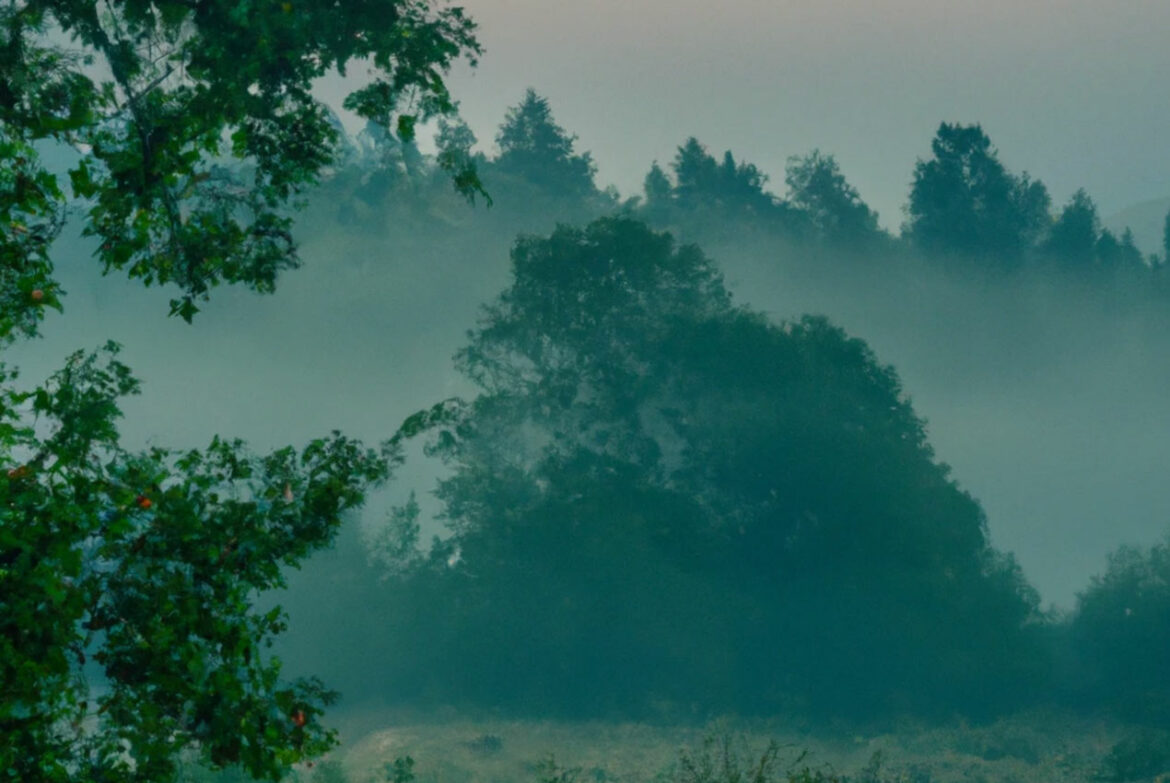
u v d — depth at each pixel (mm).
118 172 16469
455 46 18422
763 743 119688
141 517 14844
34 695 12602
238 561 15688
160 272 17984
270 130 18500
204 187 18516
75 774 14398
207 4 17375
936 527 137000
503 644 135625
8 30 15891
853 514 135000
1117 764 105562
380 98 18375
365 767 105312
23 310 15742
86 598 13906
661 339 137000
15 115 15859
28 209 15305
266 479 16781
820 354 142125
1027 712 132000
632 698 132875
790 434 134000
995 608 135375
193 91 17438
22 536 12781
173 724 14664
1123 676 137500
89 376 15281
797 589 137875
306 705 15039
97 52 16984
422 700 133625
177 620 14352
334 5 17781
